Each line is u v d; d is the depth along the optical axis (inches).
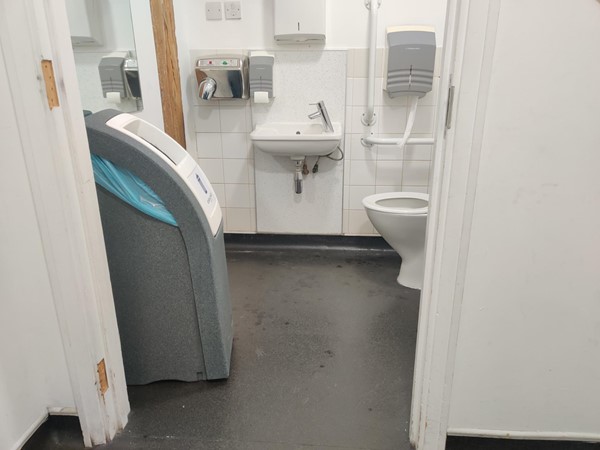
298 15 87.5
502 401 45.3
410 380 60.3
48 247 41.9
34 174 39.5
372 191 103.5
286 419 53.4
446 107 36.1
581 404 44.8
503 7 32.9
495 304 41.5
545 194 37.5
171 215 51.3
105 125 48.8
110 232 51.8
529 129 35.8
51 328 45.9
